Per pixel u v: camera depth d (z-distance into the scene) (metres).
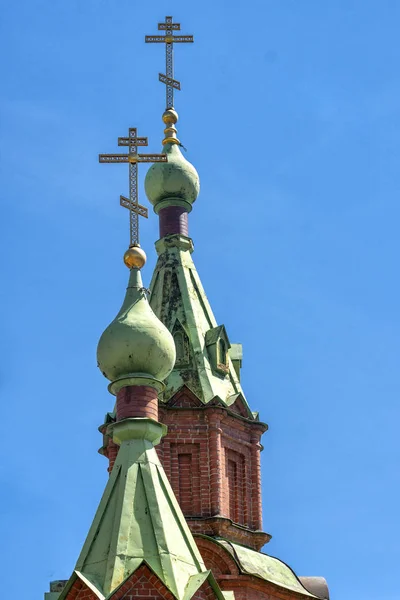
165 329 86.75
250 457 103.81
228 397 104.06
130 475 82.00
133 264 89.25
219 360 105.19
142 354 85.06
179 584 77.56
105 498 82.00
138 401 84.75
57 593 89.19
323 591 102.00
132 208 90.50
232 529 99.56
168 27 117.00
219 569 96.00
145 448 83.56
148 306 87.88
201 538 96.44
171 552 78.88
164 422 101.00
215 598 78.19
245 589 95.81
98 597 76.12
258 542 101.38
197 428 101.38
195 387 102.81
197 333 105.62
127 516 80.12
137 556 78.38
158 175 111.38
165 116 114.31
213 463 100.19
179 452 100.69
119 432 84.06
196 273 110.25
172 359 86.38
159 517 80.31
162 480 82.88
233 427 103.25
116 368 85.44
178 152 113.19
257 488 102.94
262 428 104.94
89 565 79.00
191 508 99.25
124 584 75.94
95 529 80.69
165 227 111.25
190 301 107.44
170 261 109.69
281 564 101.75
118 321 86.12
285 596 98.06
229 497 101.25
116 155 90.75
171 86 115.81
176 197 111.69
